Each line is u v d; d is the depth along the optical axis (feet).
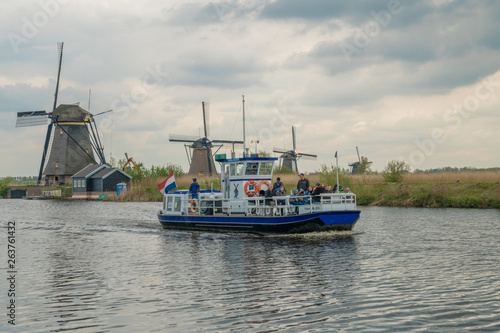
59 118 345.51
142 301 45.42
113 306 44.01
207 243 82.12
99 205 214.69
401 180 183.21
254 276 55.11
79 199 290.35
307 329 37.32
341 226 88.99
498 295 45.78
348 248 73.67
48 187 340.18
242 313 41.27
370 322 38.63
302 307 42.70
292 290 48.42
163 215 108.27
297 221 86.48
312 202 90.02
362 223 108.88
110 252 75.56
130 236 96.37
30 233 104.83
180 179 243.19
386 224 106.01
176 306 43.60
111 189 293.02
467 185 161.07
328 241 81.10
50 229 112.98
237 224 93.45
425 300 44.32
